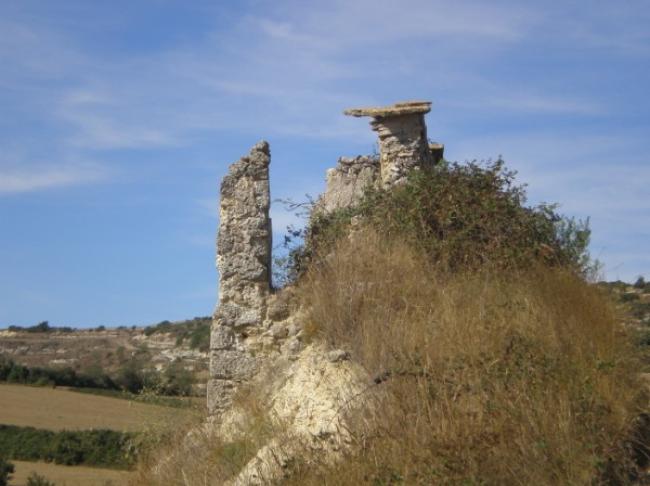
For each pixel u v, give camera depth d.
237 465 11.77
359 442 10.24
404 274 13.63
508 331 11.76
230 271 15.47
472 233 15.06
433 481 9.13
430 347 11.47
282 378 13.32
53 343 64.38
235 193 15.70
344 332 12.96
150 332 62.56
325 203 18.27
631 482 9.93
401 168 17.27
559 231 15.61
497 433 9.64
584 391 10.56
